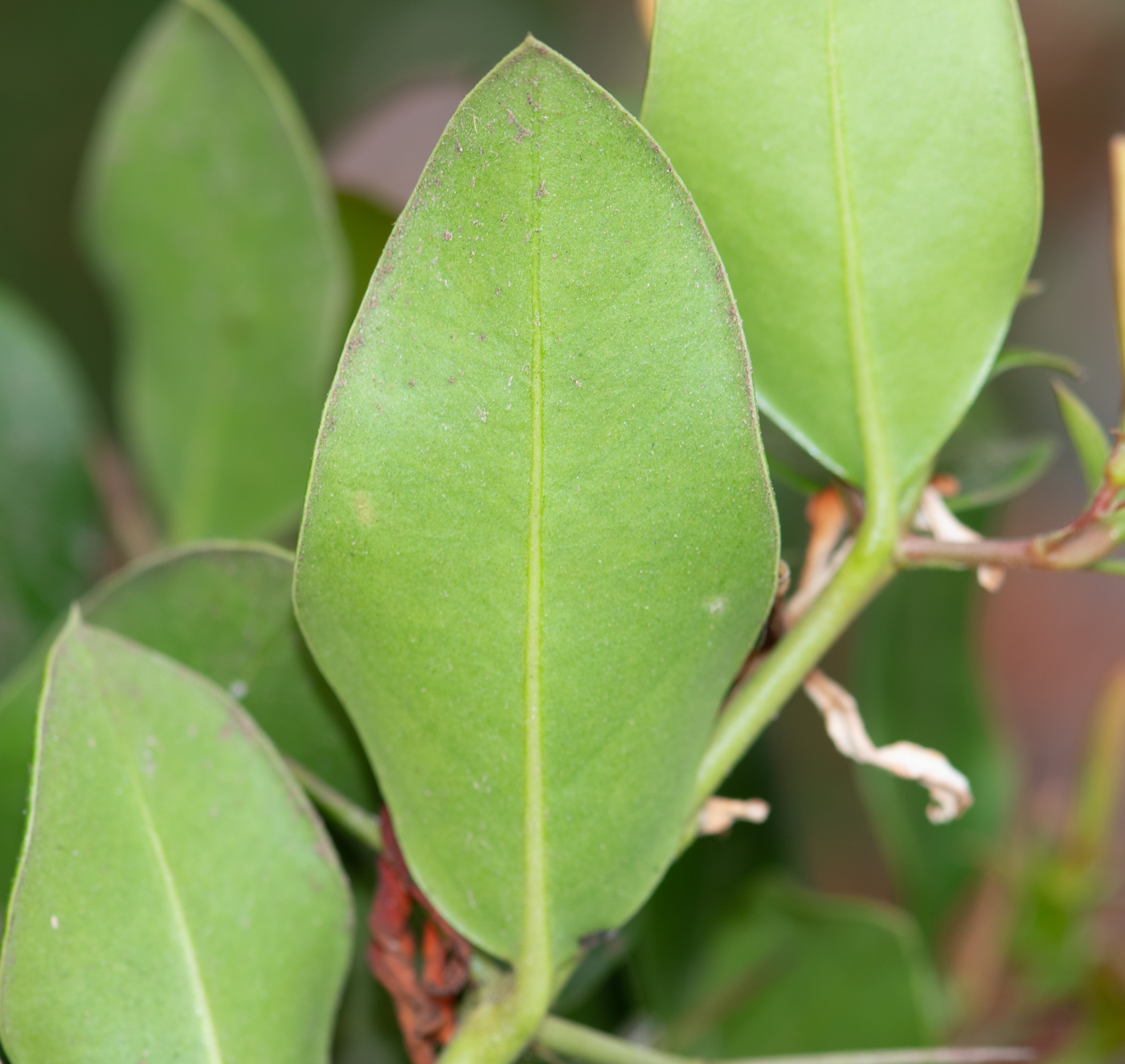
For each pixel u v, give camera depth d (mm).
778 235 246
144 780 240
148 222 308
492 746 234
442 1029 243
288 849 244
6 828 260
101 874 238
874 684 322
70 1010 235
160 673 242
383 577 229
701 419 227
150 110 303
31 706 259
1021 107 245
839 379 247
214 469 315
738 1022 314
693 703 236
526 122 223
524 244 224
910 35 244
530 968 237
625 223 224
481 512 228
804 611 249
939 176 245
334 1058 277
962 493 266
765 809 244
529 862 236
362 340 225
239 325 309
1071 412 246
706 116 245
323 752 259
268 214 305
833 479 253
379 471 227
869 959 310
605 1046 241
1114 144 239
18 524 317
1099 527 238
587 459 228
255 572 252
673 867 302
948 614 322
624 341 226
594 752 234
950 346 247
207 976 240
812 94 245
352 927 245
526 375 226
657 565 230
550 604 230
